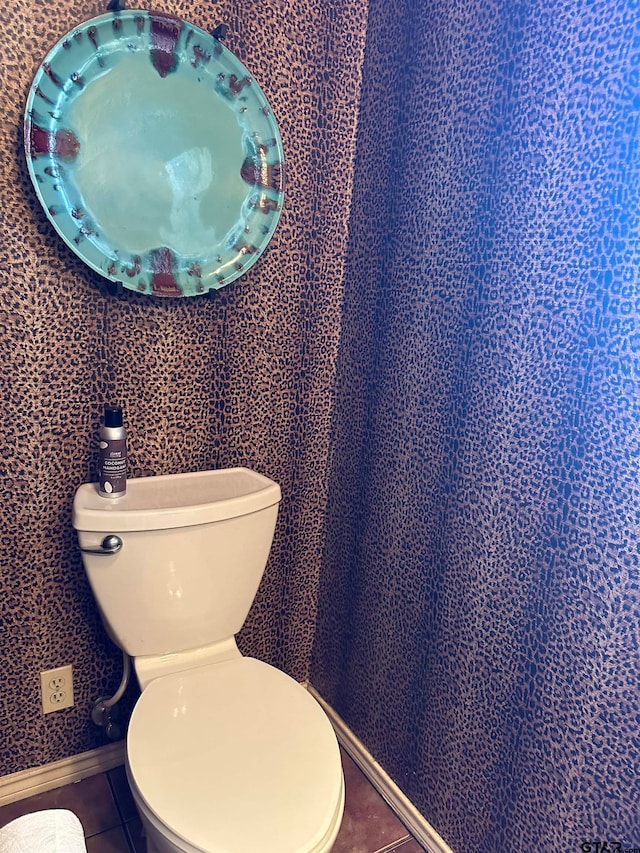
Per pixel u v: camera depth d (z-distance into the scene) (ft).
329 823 3.01
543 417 3.26
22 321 3.86
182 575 4.05
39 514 4.18
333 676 5.46
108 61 3.72
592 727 3.12
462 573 3.88
